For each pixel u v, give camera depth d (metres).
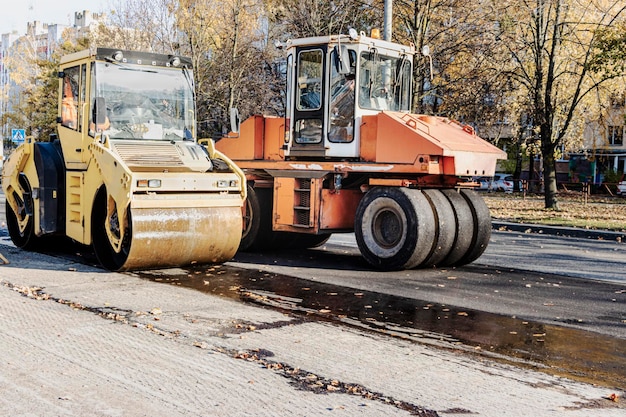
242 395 5.16
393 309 8.38
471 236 11.55
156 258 9.89
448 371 5.94
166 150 10.45
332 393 5.27
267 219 13.19
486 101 28.58
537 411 5.04
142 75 10.88
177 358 6.01
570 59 25.88
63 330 6.82
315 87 12.55
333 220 12.21
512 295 9.41
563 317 8.18
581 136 35.53
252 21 31.97
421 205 10.92
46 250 12.37
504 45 25.98
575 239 17.28
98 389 5.19
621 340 7.21
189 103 11.27
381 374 5.77
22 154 11.94
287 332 7.04
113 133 10.54
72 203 11.01
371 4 26.11
